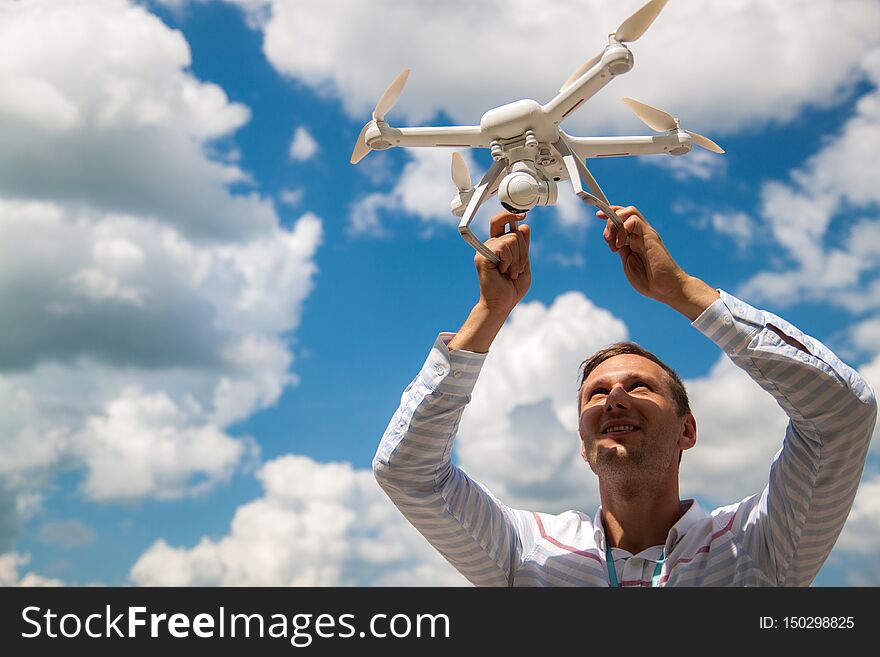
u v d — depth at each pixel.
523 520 2.96
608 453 2.59
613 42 2.51
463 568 2.83
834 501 2.42
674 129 2.72
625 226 2.49
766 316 2.41
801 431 2.39
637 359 2.76
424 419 2.58
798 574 2.54
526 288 2.62
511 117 2.54
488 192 2.60
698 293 2.45
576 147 2.65
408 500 2.71
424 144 2.70
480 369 2.58
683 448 2.77
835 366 2.32
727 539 2.66
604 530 2.82
